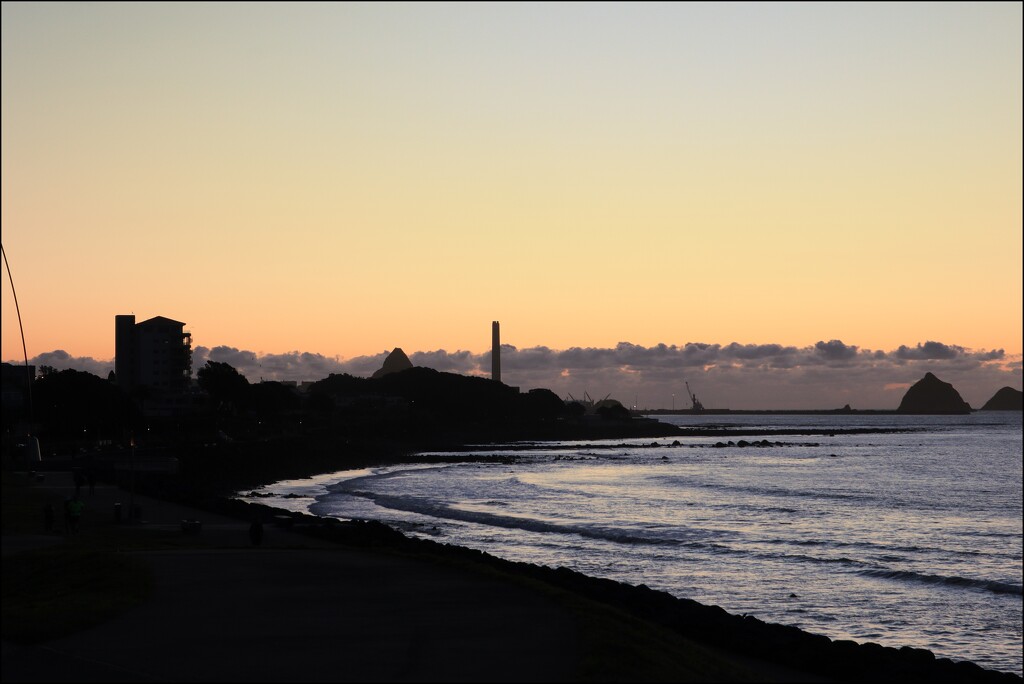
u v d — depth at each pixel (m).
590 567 50.72
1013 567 53.09
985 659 32.41
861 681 22.52
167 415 199.25
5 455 98.62
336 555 31.64
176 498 66.88
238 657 16.38
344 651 16.89
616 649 17.16
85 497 65.25
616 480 127.94
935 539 66.38
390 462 172.88
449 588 24.27
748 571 49.62
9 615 19.92
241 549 34.56
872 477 134.25
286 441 164.50
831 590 44.31
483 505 90.19
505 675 15.27
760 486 116.69
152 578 25.77
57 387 140.00
